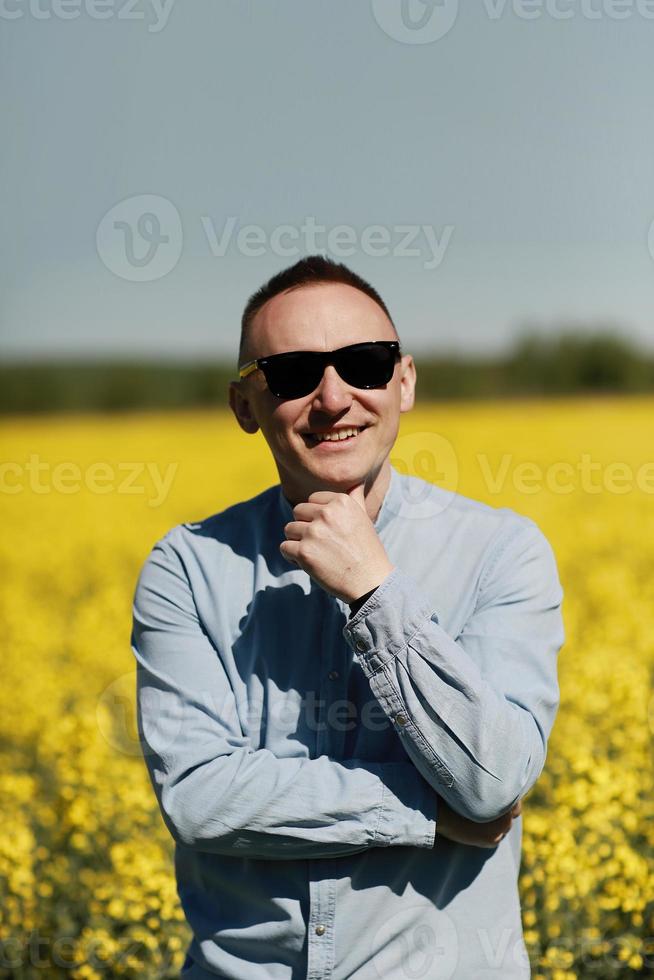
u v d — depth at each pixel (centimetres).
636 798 404
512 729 179
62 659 843
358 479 196
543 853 365
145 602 209
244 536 211
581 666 535
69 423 2314
